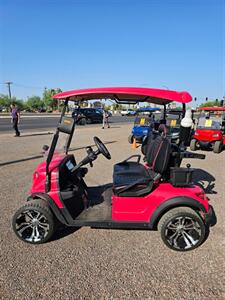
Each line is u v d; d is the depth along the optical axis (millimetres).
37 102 81250
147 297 2344
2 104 73312
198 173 6457
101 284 2500
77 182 3568
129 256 2949
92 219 3195
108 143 11641
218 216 3957
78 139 12703
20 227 3152
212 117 9836
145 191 3084
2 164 7062
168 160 3129
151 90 3133
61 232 3455
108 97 3625
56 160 3361
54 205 3102
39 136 13461
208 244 3201
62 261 2838
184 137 3289
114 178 3480
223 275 2646
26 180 5598
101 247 3115
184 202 3033
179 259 2904
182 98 3055
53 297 2330
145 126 11258
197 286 2486
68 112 3904
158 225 3117
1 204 4270
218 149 9289
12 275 2602
